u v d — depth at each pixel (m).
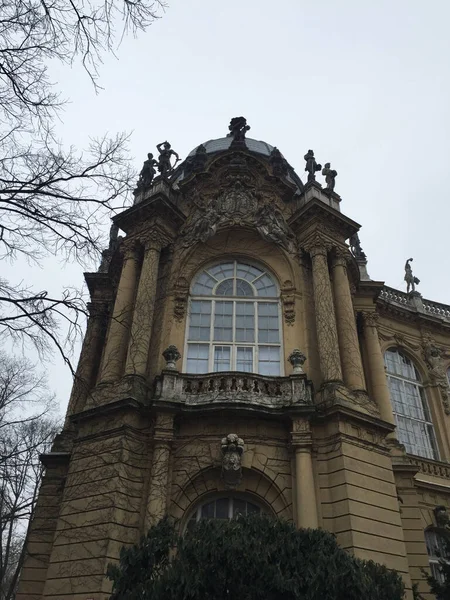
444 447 24.00
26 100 7.66
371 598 8.52
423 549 17.80
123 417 15.27
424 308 28.23
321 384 16.84
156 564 9.08
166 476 14.61
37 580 16.98
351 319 18.94
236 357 18.47
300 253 20.44
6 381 23.27
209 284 20.28
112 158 8.73
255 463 15.22
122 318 18.38
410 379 25.81
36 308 8.37
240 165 21.95
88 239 8.60
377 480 15.27
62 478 18.38
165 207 20.31
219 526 9.08
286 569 8.35
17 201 8.04
